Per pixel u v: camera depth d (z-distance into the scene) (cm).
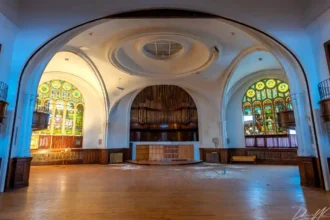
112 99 1325
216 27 756
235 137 1343
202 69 1089
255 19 579
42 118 816
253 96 1334
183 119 1492
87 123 1325
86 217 336
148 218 332
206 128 1430
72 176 768
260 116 1292
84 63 1030
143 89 1530
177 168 1033
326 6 511
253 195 472
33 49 556
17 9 547
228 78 1152
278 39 576
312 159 555
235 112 1367
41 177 740
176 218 331
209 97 1350
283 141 1187
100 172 883
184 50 970
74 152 1263
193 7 572
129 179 702
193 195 478
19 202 420
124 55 989
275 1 588
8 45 526
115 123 1394
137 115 1483
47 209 376
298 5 586
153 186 582
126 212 361
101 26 729
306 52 570
